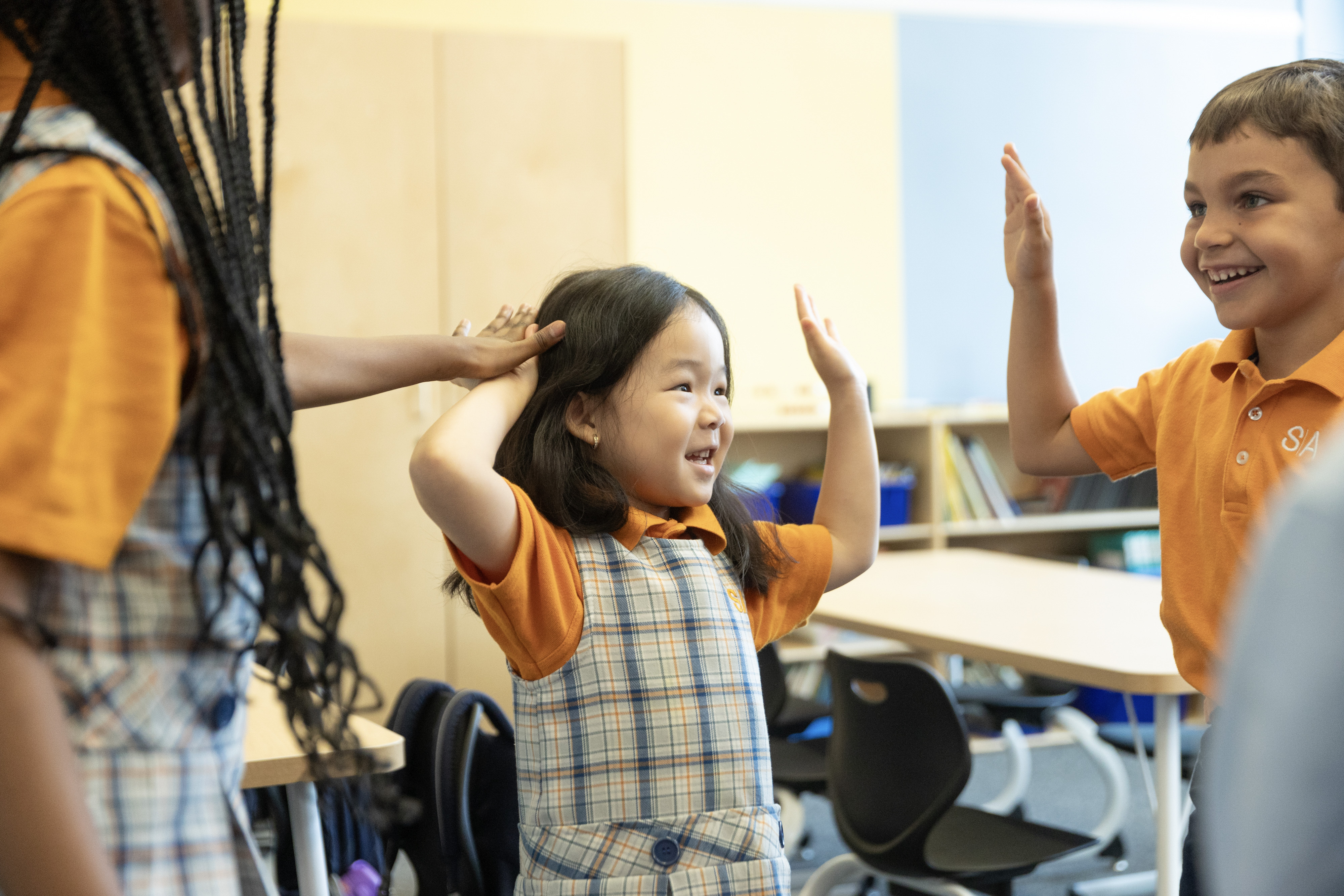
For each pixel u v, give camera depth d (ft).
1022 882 9.59
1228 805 1.54
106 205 1.95
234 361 2.13
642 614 3.71
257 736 4.83
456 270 11.90
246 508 2.14
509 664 3.76
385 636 11.80
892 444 15.07
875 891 9.18
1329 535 1.44
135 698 2.07
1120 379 16.03
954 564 10.93
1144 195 16.05
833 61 14.87
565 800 3.54
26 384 1.85
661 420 3.86
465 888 4.59
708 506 4.15
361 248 11.61
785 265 14.79
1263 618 1.50
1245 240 3.65
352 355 3.25
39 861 1.82
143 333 1.95
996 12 15.39
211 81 2.25
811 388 14.49
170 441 2.01
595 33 14.03
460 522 3.36
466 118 11.93
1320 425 3.62
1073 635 7.53
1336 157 3.52
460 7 13.53
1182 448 4.19
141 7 2.07
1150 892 9.27
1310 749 1.44
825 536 4.43
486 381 3.76
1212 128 3.74
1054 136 15.71
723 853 3.54
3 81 2.11
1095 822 11.11
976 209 15.51
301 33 11.44
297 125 11.43
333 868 5.70
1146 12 15.94
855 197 15.02
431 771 4.96
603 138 12.32
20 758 1.82
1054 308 4.76
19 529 1.81
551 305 4.11
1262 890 1.48
